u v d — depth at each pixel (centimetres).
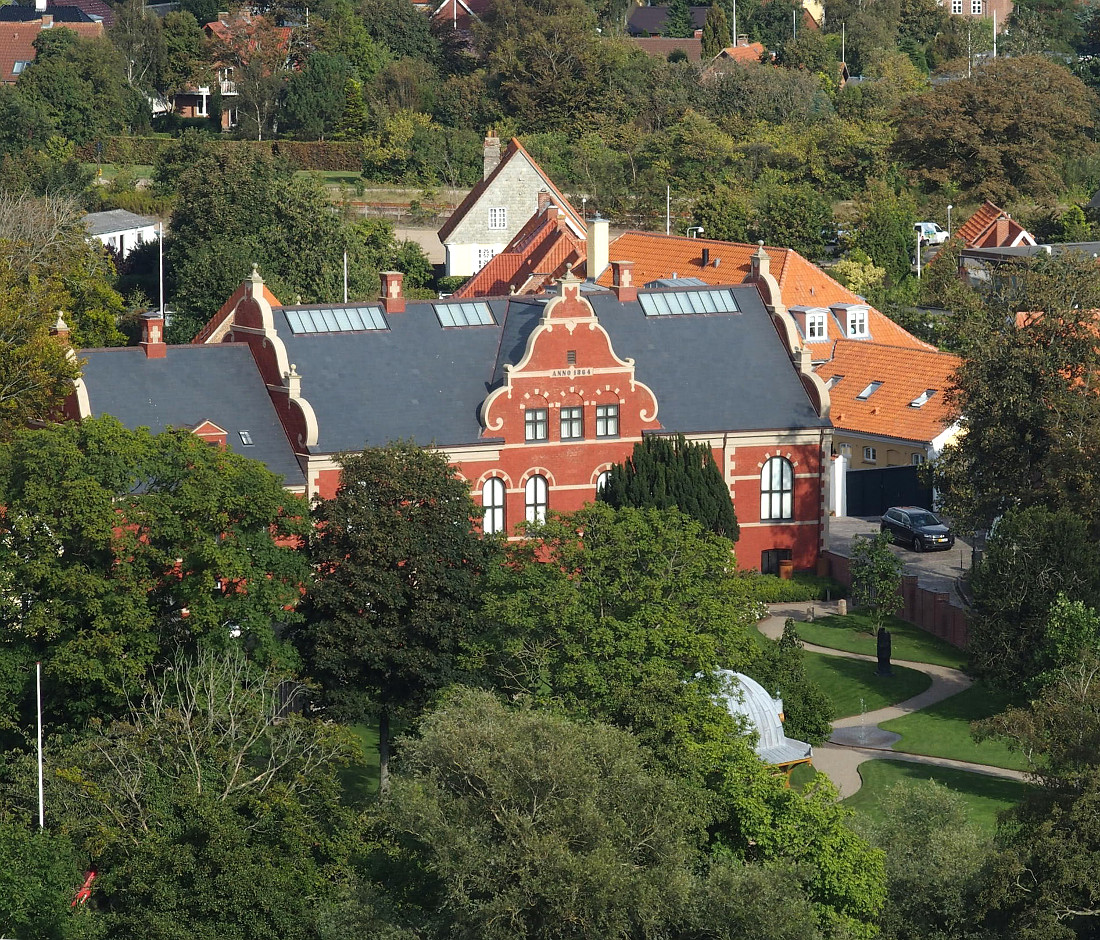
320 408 19212
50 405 18738
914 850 12644
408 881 11444
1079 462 18150
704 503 18962
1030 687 16350
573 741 11062
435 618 15212
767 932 10750
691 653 13912
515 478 19600
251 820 12300
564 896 10262
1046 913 11394
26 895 10781
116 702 14350
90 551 14738
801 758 14600
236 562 14725
